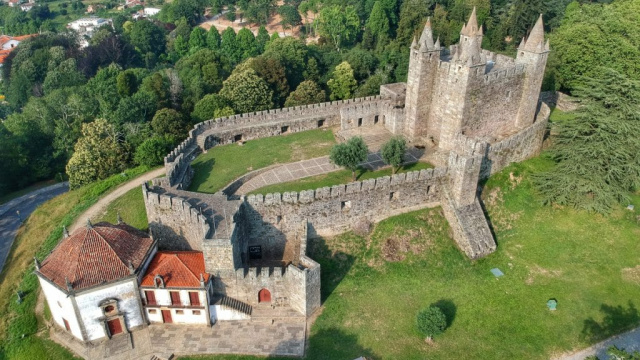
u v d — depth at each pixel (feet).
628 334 172.45
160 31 570.05
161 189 200.54
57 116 360.89
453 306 179.32
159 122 296.30
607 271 196.03
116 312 165.17
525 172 230.68
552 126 239.71
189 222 185.06
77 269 159.63
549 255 201.98
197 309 169.48
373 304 179.11
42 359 164.25
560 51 317.42
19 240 246.27
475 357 161.68
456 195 202.18
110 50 496.64
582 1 438.40
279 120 273.54
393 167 218.59
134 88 358.02
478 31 231.30
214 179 223.71
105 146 288.71
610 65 302.04
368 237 199.00
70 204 254.88
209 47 532.32
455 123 227.40
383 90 286.05
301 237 191.11
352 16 489.67
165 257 174.19
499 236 209.36
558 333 170.81
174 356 161.68
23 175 342.03
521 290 186.70
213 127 263.90
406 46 422.82
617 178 221.05
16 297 193.47
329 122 281.33
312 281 169.68
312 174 223.30
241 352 162.20
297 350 162.40
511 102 239.71
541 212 219.82
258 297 177.06
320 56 416.46
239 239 180.04
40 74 472.85
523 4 401.29
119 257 164.96
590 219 217.77
